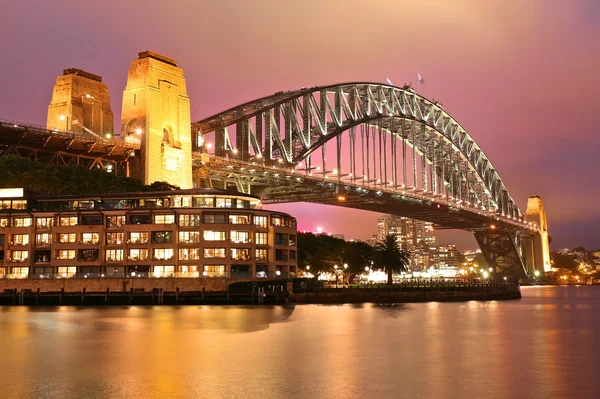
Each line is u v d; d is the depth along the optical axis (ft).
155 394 143.33
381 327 271.49
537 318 338.54
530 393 144.87
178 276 387.34
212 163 572.92
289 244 432.66
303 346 211.61
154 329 255.09
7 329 253.85
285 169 638.53
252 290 386.93
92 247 403.34
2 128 427.74
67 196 420.36
